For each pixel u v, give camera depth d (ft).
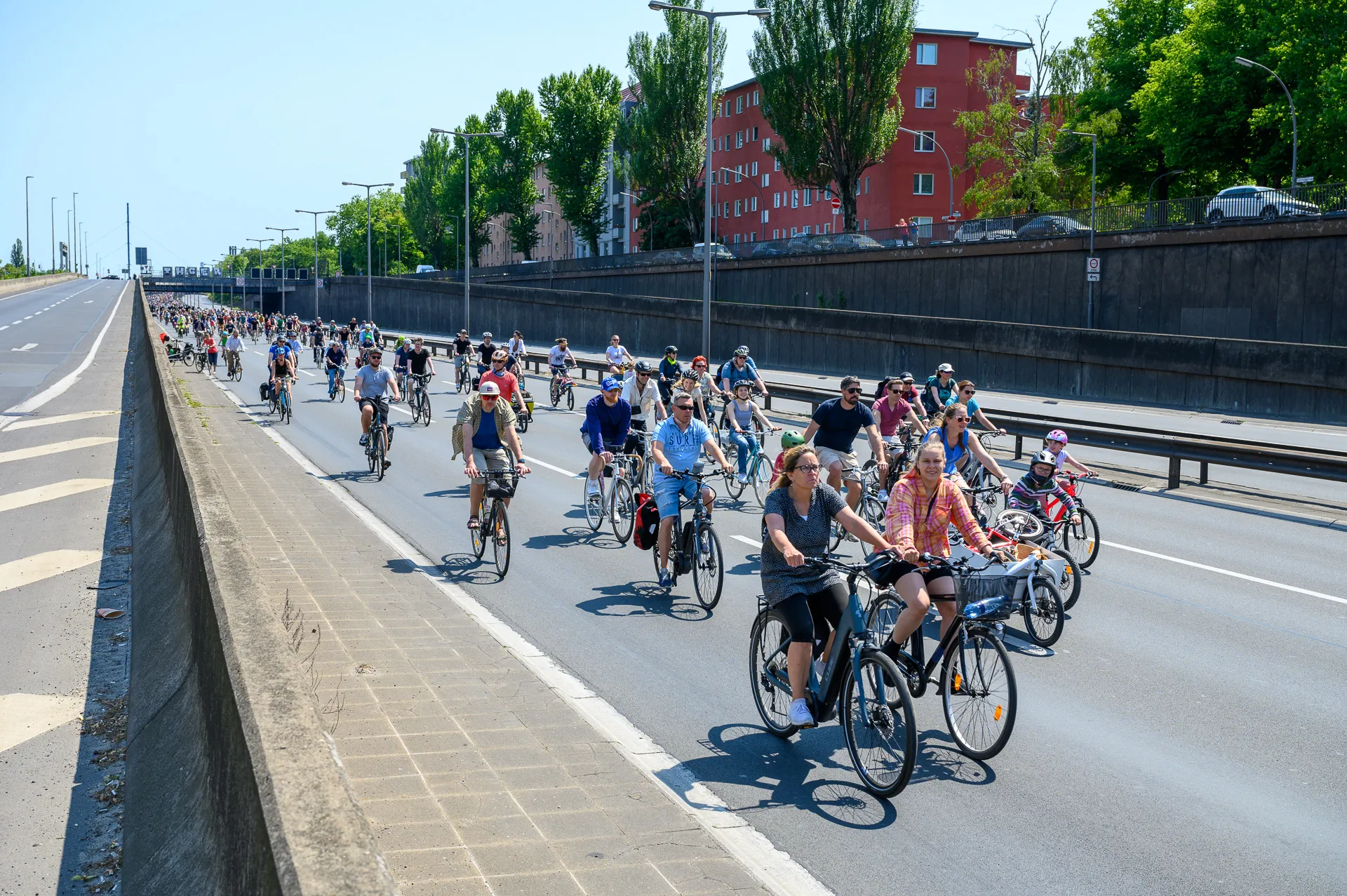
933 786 20.58
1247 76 161.17
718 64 249.75
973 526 22.86
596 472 44.88
